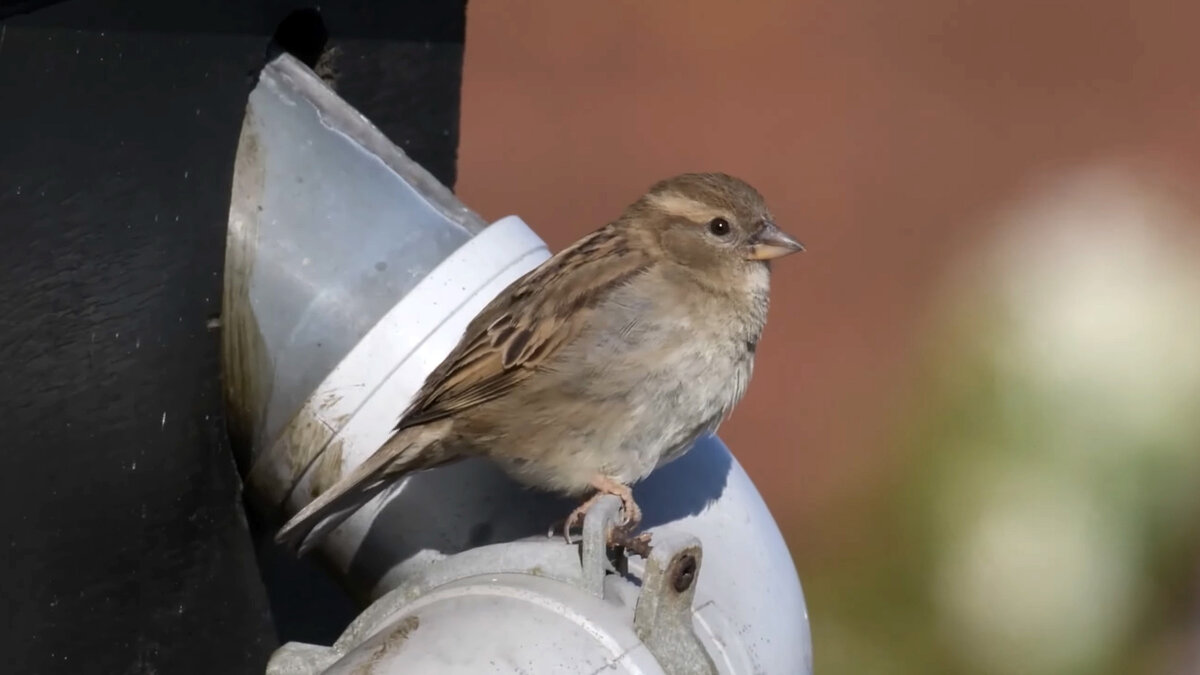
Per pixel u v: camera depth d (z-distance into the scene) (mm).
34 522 7422
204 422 8031
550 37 21359
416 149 9570
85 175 7324
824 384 16609
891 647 10586
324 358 7641
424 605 6219
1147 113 21062
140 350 7680
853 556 10836
